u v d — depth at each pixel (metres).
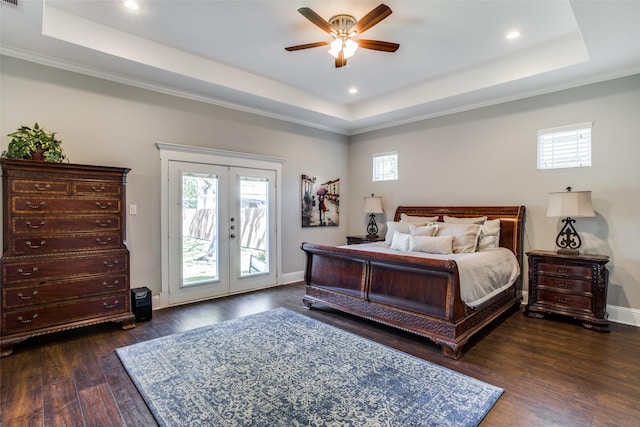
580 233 3.94
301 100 5.00
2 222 3.02
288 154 5.58
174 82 4.02
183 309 4.12
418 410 2.04
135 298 3.64
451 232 4.25
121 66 3.57
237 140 4.91
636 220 3.60
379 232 6.11
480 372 2.53
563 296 3.64
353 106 5.71
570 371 2.54
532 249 4.32
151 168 4.11
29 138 3.02
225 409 2.05
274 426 1.89
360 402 2.12
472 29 3.24
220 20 3.13
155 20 3.14
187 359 2.72
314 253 4.09
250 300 4.54
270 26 3.24
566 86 4.01
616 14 2.51
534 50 3.70
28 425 1.92
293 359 2.72
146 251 4.07
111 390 2.28
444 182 5.20
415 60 3.96
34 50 3.22
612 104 3.73
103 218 3.35
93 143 3.69
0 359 2.74
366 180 6.34
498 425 1.91
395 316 3.21
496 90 4.23
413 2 2.80
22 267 2.91
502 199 4.59
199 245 4.53
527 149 4.36
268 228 5.28
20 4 2.49
